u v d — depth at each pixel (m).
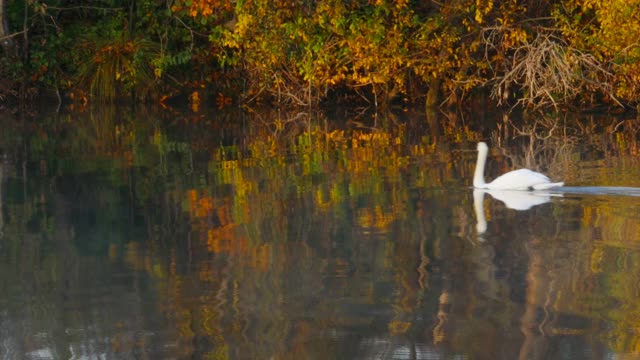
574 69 28.72
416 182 17.77
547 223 14.11
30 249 13.33
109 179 18.92
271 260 12.48
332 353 9.48
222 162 21.05
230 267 12.23
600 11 27.75
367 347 9.60
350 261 12.38
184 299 11.01
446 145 23.11
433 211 15.09
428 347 9.57
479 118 29.17
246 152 22.61
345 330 10.04
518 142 23.47
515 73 29.56
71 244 13.56
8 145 24.36
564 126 26.59
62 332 10.11
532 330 9.94
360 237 13.55
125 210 15.81
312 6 30.38
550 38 30.73
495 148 22.45
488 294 11.03
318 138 25.11
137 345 9.70
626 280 11.38
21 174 19.69
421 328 10.05
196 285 11.51
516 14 29.98
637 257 12.27
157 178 18.97
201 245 13.32
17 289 11.52
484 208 15.22
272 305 10.75
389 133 25.91
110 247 13.36
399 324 10.16
